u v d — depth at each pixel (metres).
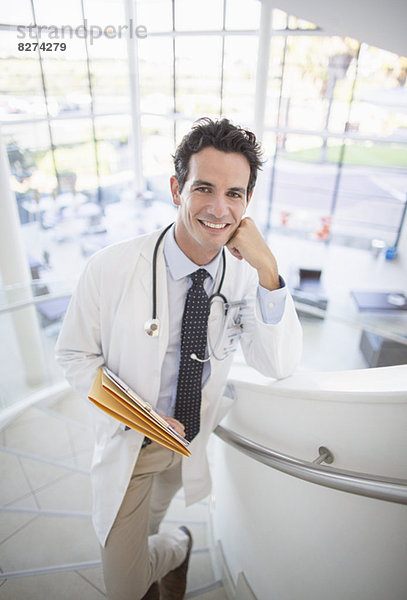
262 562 1.52
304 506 1.24
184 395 1.31
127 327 1.23
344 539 1.16
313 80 8.32
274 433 1.32
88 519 2.15
